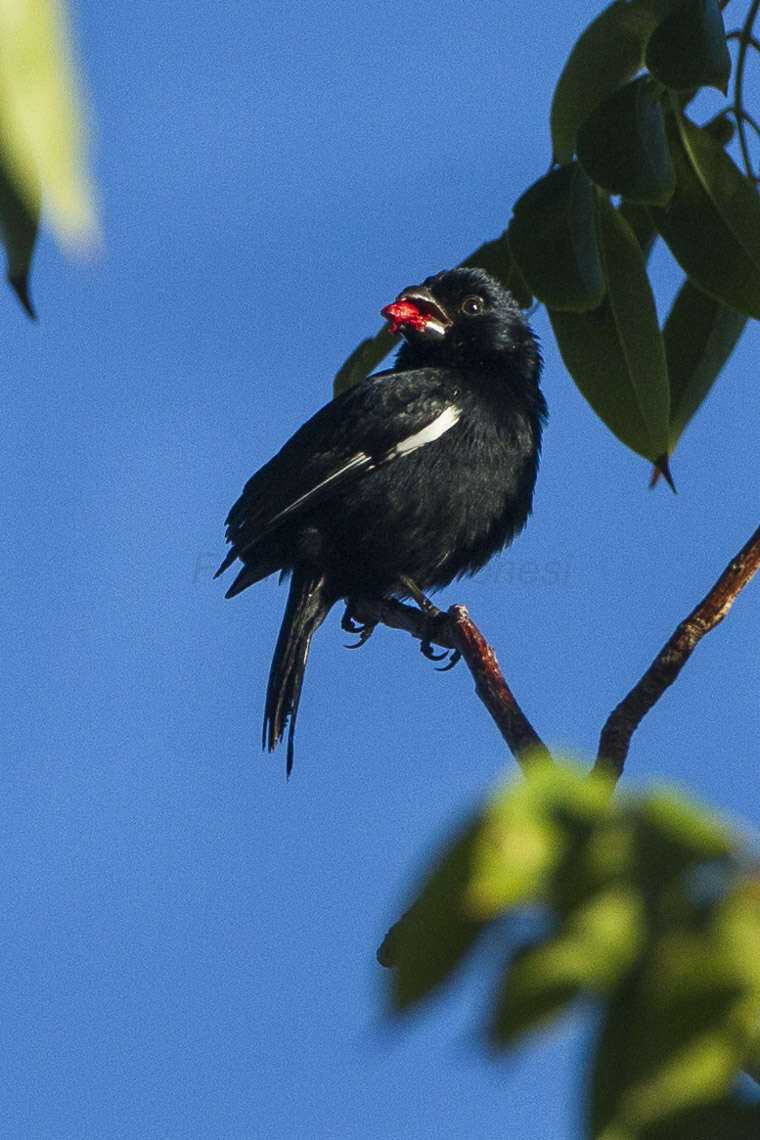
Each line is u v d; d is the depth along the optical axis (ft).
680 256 27.25
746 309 27.12
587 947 7.93
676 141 27.20
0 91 6.39
